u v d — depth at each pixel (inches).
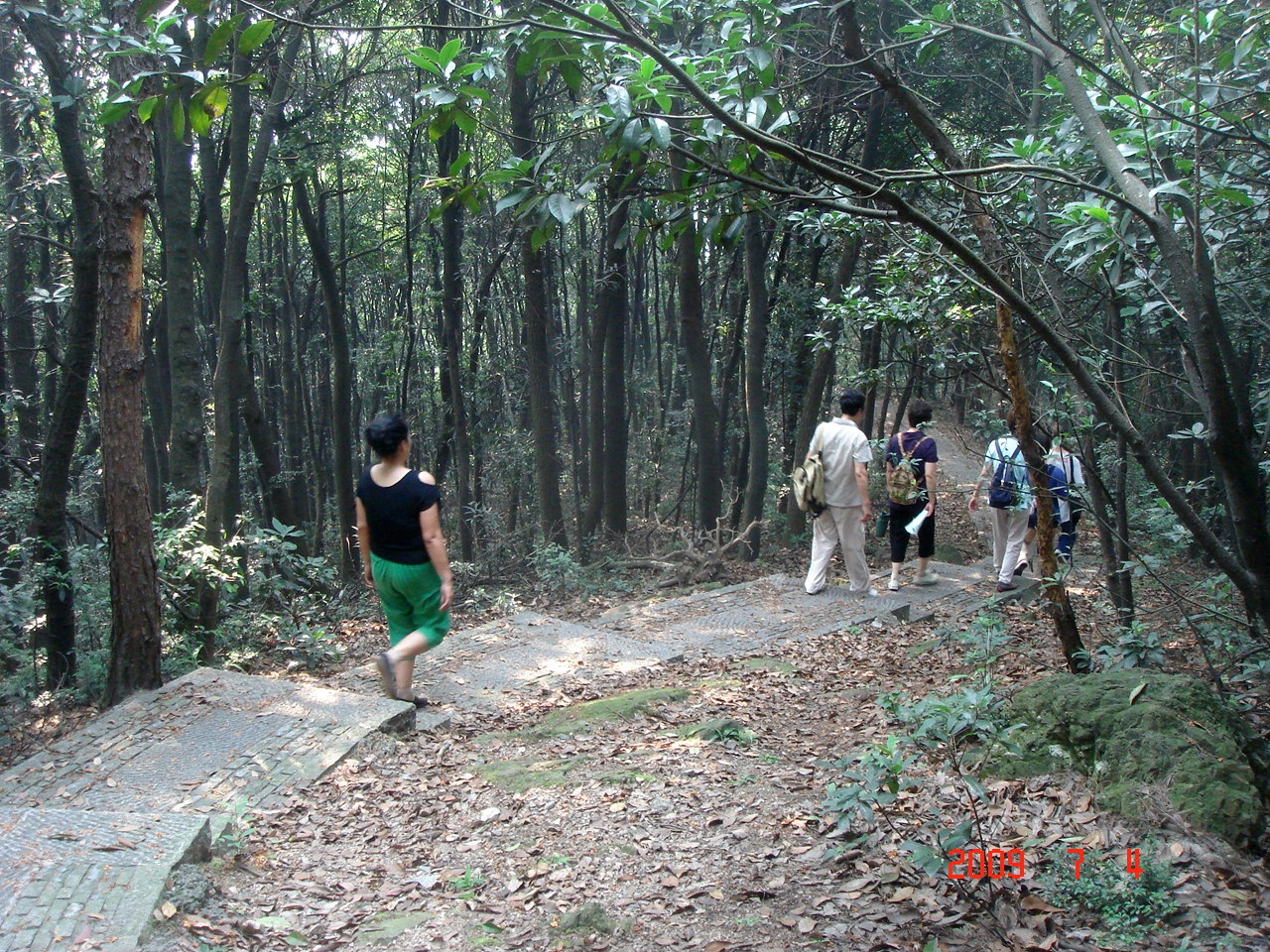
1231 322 184.2
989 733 157.1
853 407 367.9
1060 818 143.1
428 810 179.0
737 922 128.3
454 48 106.3
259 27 102.6
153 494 743.7
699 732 214.4
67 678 315.9
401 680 240.4
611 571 545.6
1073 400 220.5
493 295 826.8
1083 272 172.2
